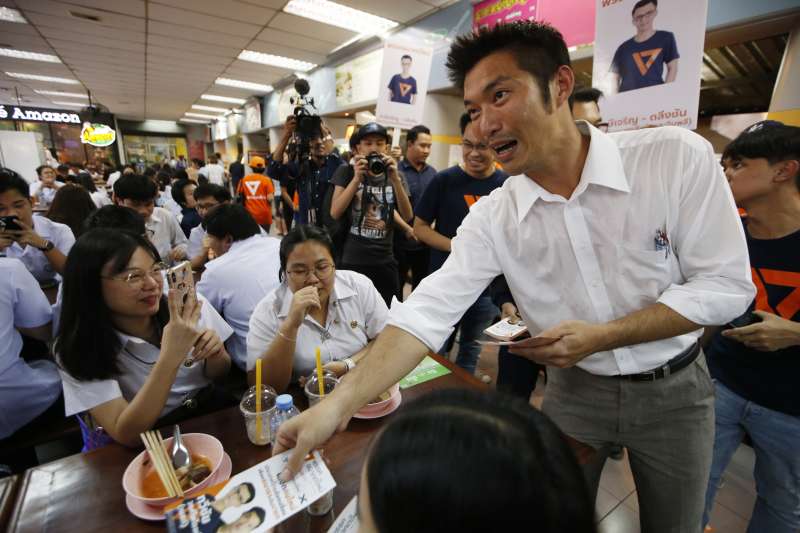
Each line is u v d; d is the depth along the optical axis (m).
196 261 2.60
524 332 1.31
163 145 15.85
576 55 2.97
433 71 4.31
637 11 1.43
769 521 1.09
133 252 0.95
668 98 1.40
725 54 3.08
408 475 0.25
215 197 2.74
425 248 2.82
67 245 2.28
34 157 7.82
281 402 0.81
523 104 0.66
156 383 0.85
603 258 0.81
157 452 0.74
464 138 1.93
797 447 1.00
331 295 1.25
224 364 1.23
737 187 1.01
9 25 4.92
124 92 9.35
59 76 7.78
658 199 0.75
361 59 5.64
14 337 1.28
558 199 0.80
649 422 0.89
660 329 0.70
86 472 0.77
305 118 2.68
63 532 0.64
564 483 0.26
